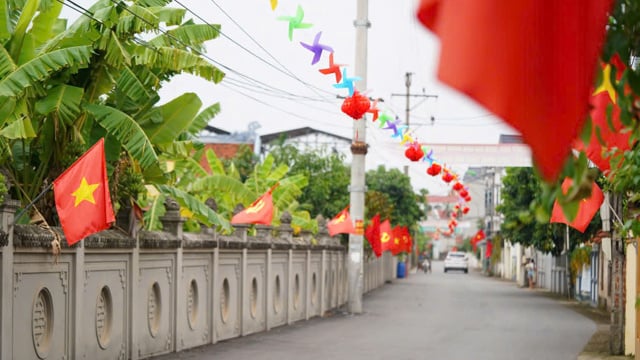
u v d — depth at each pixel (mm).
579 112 2389
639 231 8367
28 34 14023
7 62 13641
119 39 15227
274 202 30656
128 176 16594
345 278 40594
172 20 15273
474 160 29828
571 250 40312
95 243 15078
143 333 17703
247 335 24031
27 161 16203
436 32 2312
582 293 43375
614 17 3969
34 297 13195
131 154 15023
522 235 39938
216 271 21766
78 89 14617
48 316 13844
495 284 64188
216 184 24031
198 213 19625
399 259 79562
